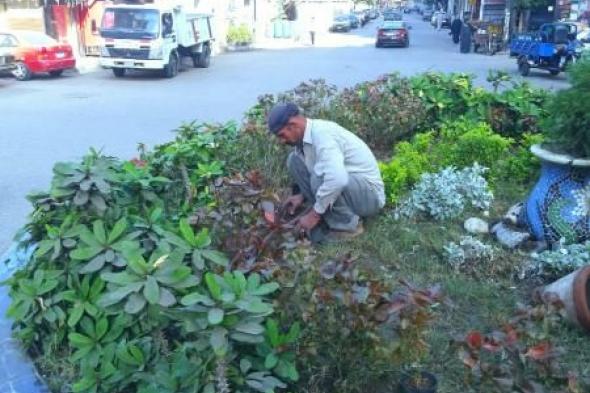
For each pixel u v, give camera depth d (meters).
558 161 4.35
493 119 6.94
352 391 2.82
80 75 21.09
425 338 3.21
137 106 14.45
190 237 3.10
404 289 2.77
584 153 4.38
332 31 52.19
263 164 5.18
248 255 3.11
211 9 30.16
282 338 2.64
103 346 3.04
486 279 4.08
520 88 7.42
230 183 3.77
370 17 76.50
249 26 34.78
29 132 11.37
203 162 4.91
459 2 55.22
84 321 3.12
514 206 5.01
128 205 3.94
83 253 3.20
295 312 2.69
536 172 5.76
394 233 4.70
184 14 21.50
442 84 7.44
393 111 6.82
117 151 9.90
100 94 16.55
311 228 4.34
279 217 3.56
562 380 2.61
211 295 2.52
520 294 3.91
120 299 2.67
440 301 2.68
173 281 2.73
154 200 4.10
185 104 14.71
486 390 2.95
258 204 3.64
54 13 24.38
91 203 3.63
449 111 7.30
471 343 2.51
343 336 2.58
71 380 3.13
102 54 19.89
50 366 3.25
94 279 3.28
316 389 2.77
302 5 45.91
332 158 4.20
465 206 5.16
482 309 3.74
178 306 2.77
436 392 2.94
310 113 6.48
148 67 19.78
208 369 2.56
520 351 2.52
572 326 3.51
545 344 2.52
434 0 84.94
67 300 3.25
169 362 2.76
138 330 2.99
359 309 2.54
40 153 9.73
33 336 3.41
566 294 3.50
